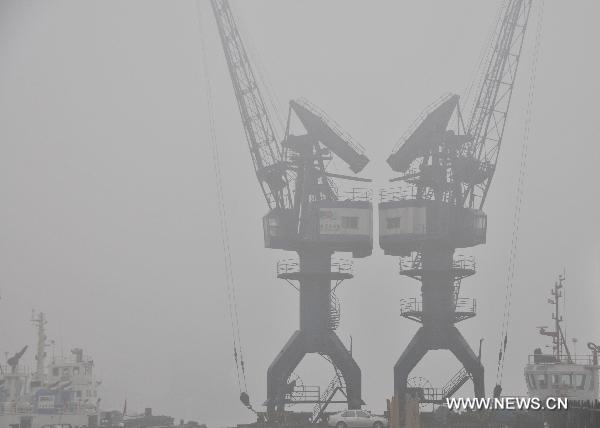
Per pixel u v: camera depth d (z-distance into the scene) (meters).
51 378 119.31
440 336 88.38
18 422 113.19
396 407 64.12
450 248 90.12
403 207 90.00
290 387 90.31
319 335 90.12
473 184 91.50
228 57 99.38
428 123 90.38
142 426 126.19
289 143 92.81
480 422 77.00
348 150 92.12
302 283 91.44
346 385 89.75
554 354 81.94
